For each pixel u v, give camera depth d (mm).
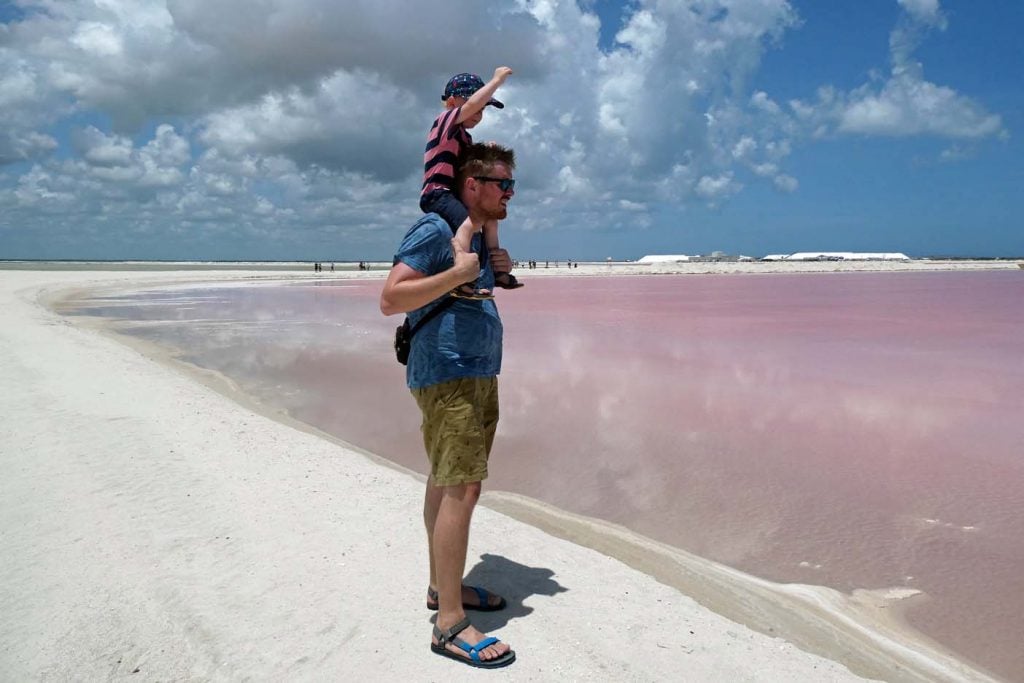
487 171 2799
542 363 12039
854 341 15438
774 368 11609
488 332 2857
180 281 48438
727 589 3908
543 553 4039
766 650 3021
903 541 4625
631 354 13195
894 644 3410
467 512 2818
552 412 8289
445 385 2771
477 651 2729
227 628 2982
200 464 5406
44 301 27031
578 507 5219
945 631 3549
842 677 2838
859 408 8547
